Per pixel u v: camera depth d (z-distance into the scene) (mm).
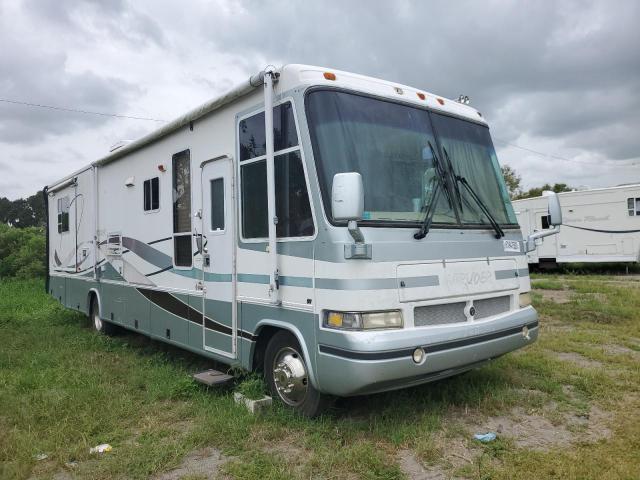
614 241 18656
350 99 4309
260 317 4656
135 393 5336
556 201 5172
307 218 4102
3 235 23703
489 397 4781
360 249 3727
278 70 4445
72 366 6359
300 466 3643
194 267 5656
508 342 4605
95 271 8242
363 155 4195
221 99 5066
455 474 3486
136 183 6957
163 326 6328
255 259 4711
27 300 13938
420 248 4098
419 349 3877
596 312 9531
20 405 4945
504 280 4750
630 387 5168
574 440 4008
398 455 3771
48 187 10680
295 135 4215
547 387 5105
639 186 18172
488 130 5387
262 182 4637
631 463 3561
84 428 4391
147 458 3787
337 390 3873
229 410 4539
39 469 3752
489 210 4926
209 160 5395
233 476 3549
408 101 4680
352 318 3760
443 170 4625
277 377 4559
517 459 3637
